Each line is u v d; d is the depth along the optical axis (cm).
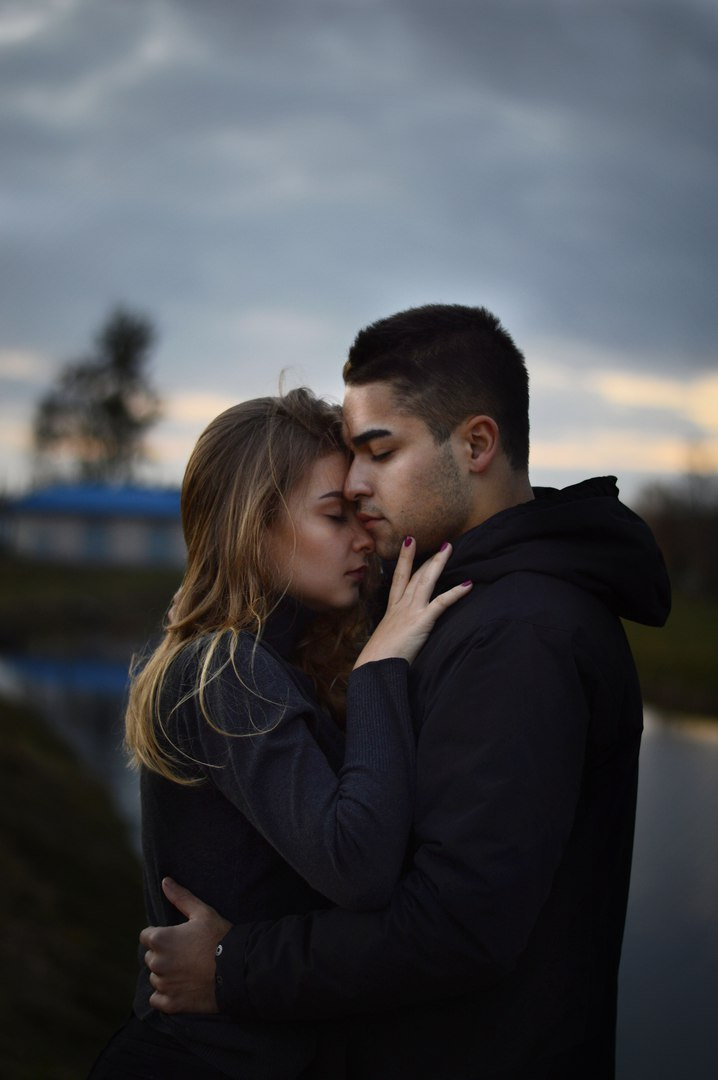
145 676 201
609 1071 191
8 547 5456
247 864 191
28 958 644
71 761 1521
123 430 6312
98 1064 195
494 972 164
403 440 196
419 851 171
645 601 192
